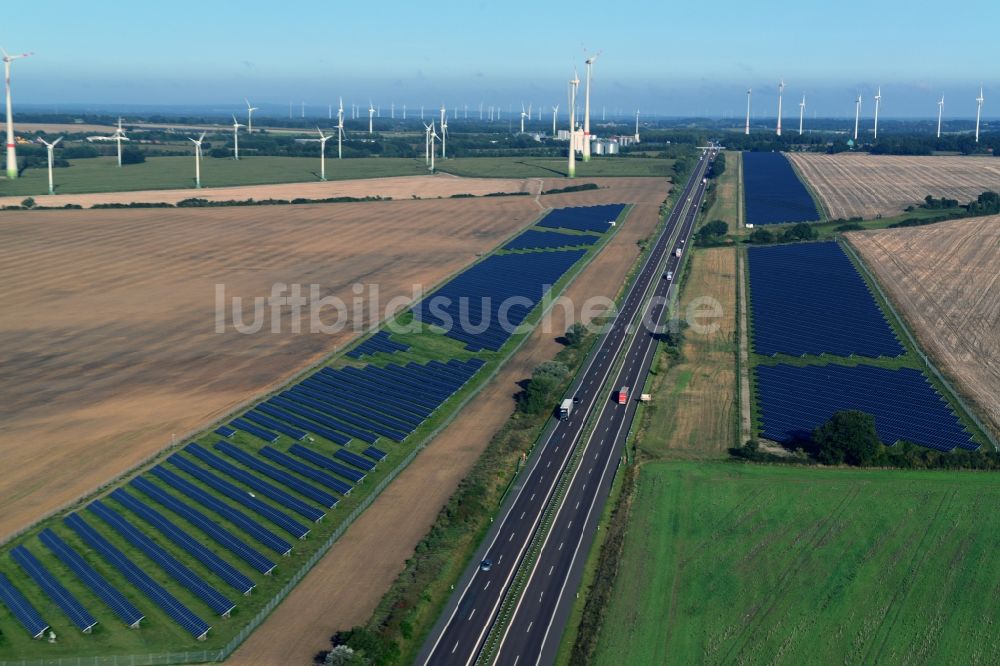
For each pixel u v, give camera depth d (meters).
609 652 77.75
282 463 114.50
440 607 85.69
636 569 90.69
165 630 81.75
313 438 122.12
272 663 77.12
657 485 109.81
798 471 113.81
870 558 92.56
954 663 76.19
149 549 94.50
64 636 80.62
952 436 123.06
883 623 81.81
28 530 97.69
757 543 95.69
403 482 110.31
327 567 91.75
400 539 97.12
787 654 77.38
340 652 74.06
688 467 115.06
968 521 100.19
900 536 97.06
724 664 76.12
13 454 115.38
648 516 101.81
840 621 82.06
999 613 83.12
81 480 109.12
